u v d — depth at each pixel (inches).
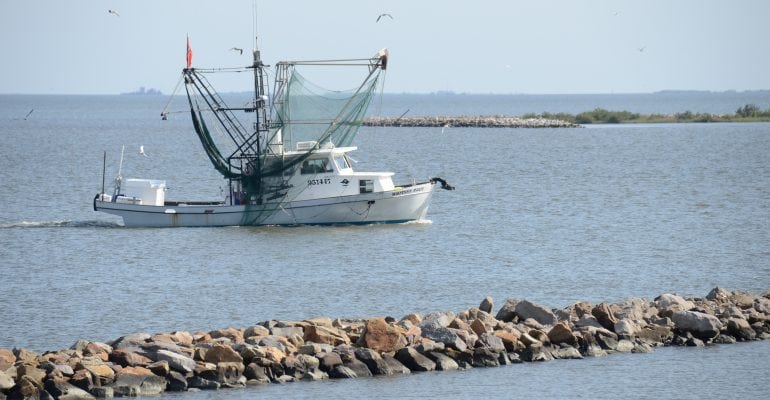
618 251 7534.5
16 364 4379.9
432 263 7091.5
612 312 5310.0
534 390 4532.5
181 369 4480.8
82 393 4286.4
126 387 4340.6
